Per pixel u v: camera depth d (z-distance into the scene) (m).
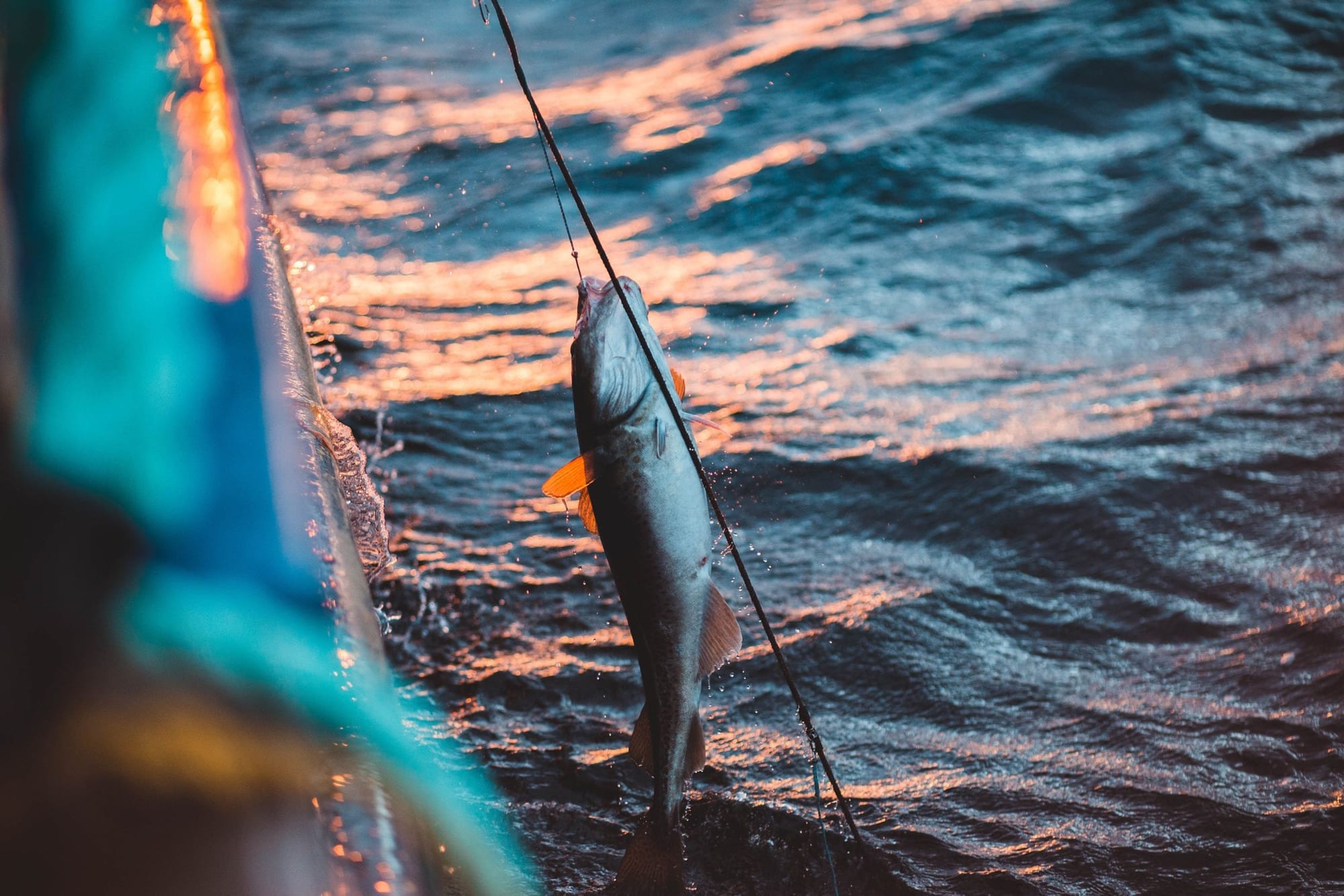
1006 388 7.31
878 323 8.59
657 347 2.44
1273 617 4.70
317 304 8.77
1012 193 10.86
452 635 4.62
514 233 11.20
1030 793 3.65
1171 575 5.04
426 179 12.79
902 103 13.07
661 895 2.64
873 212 10.69
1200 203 10.30
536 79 16.92
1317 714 4.04
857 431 6.62
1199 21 13.61
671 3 19.97
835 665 4.42
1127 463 6.02
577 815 3.50
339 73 17.61
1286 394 6.92
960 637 4.63
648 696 2.57
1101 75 12.66
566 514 5.72
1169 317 8.50
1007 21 14.48
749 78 14.51
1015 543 5.35
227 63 2.19
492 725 4.02
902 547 5.40
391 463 6.36
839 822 3.47
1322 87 12.51
